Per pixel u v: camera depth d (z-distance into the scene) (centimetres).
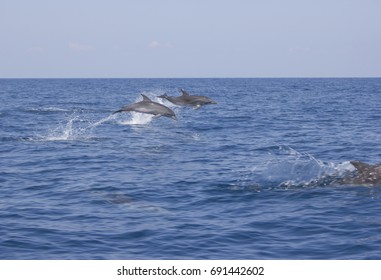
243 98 11769
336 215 1994
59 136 4500
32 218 1972
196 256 1600
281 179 2595
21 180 2648
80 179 2669
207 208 2122
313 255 1599
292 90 17450
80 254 1614
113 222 1927
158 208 2119
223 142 4116
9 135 4516
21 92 15175
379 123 5628
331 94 13912
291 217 1980
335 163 3072
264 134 4659
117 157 3372
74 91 16488
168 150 3684
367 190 2334
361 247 1650
